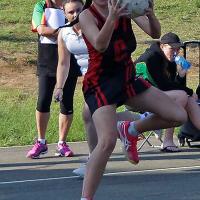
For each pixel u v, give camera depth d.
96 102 14.17
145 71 22.31
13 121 29.61
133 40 14.55
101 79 14.28
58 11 22.69
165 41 22.33
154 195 17.42
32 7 65.44
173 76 23.06
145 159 22.50
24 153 24.19
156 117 15.08
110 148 13.94
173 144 23.97
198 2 67.06
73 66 22.12
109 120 14.01
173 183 18.83
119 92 14.20
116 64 14.30
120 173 20.19
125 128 15.62
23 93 41.62
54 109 31.97
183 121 14.77
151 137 26.78
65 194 17.77
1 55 51.66
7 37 56.62
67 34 20.83
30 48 53.78
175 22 62.62
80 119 28.62
